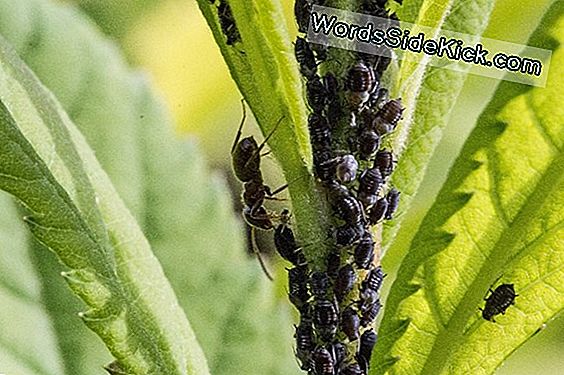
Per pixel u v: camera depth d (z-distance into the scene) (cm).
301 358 12
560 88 12
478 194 12
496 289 12
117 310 11
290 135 11
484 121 12
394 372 12
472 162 12
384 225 12
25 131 11
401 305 12
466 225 12
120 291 11
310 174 11
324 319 11
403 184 12
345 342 12
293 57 11
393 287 12
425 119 12
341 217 11
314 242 11
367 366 12
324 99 11
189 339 12
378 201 11
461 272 12
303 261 11
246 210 12
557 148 12
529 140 12
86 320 11
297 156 11
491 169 12
